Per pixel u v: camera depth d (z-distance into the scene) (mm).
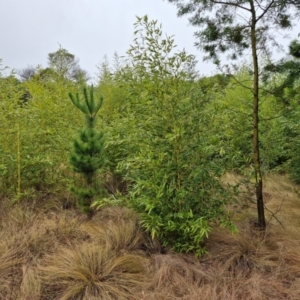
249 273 2463
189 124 2547
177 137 2475
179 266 2516
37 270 2404
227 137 3023
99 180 3875
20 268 2484
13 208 3611
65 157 4027
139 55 2584
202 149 2490
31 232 2967
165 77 2572
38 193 4008
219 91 2984
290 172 5148
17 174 3807
